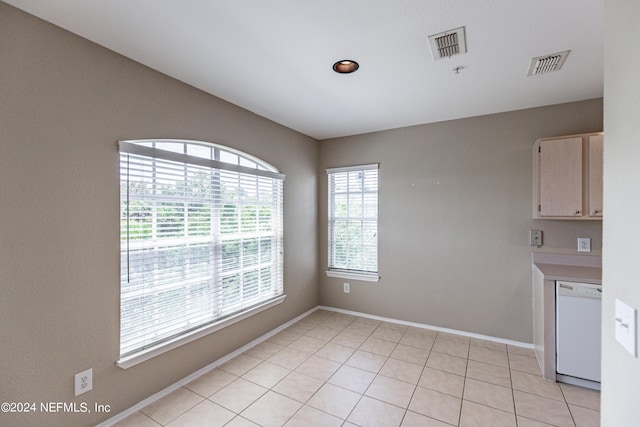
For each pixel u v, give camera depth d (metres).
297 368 2.52
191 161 2.35
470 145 3.15
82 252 1.73
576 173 2.47
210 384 2.29
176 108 2.24
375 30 1.67
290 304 3.54
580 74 2.19
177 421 1.88
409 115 3.09
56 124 1.62
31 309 1.53
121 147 1.90
